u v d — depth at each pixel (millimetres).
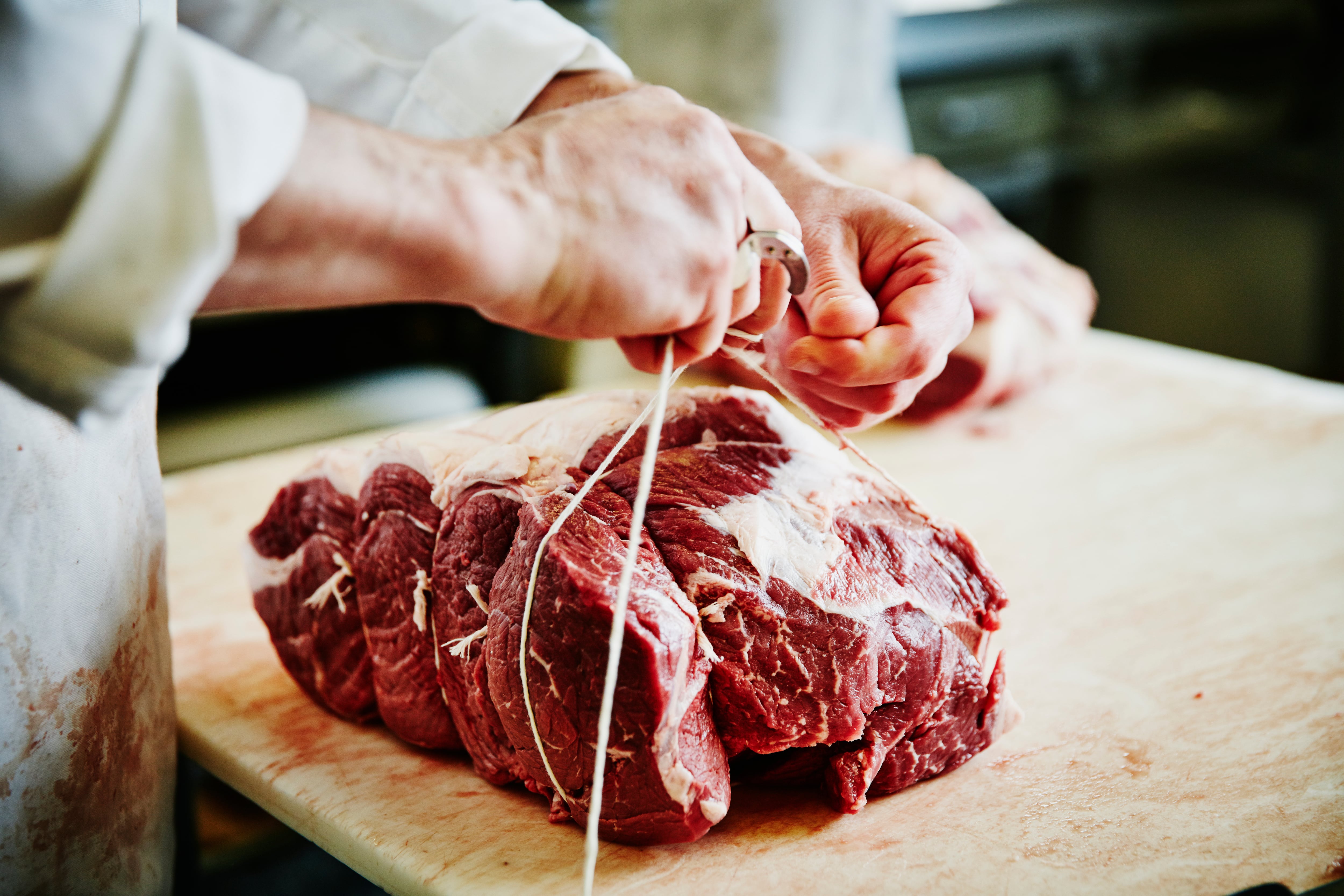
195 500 2117
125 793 1191
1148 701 1372
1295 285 4426
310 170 712
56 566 1060
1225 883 1043
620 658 1025
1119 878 1052
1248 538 1826
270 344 2754
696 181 878
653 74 3334
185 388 2682
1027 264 2607
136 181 628
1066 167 4234
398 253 762
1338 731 1290
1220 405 2412
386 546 1301
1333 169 4277
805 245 1119
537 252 813
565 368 2961
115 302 642
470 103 1271
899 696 1152
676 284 868
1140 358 2725
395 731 1332
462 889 1058
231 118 659
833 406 1166
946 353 1108
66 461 1051
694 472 1225
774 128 3189
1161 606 1621
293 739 1358
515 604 1109
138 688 1211
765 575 1126
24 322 649
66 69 639
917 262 1100
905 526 1233
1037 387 2480
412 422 2770
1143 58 4410
